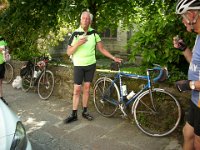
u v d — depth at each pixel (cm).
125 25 779
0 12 761
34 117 539
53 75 636
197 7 227
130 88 495
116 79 506
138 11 717
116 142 430
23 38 813
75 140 440
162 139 434
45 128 486
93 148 413
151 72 458
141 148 410
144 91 459
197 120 247
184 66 477
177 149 402
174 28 451
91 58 492
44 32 768
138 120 473
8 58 606
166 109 450
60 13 681
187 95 430
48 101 634
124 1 709
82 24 470
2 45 596
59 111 569
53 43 870
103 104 535
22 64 779
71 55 489
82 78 498
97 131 469
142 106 470
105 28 811
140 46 477
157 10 585
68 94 629
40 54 812
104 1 716
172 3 486
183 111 433
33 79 695
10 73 818
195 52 239
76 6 668
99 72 562
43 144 429
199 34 239
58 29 773
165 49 449
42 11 733
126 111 503
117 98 513
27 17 747
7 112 292
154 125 459
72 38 481
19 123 286
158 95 457
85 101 518
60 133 466
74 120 512
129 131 466
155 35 461
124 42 1525
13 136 258
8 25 786
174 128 428
